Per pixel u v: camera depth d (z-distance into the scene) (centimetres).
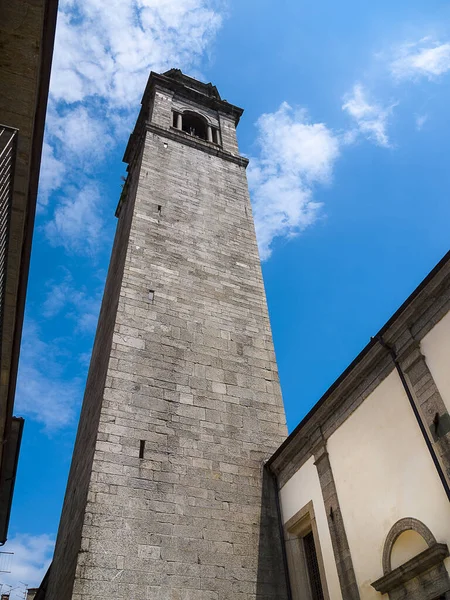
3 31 785
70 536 1428
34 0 754
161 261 2111
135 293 1925
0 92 818
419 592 1011
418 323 1216
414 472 1110
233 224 2514
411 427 1156
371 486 1224
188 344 1847
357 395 1367
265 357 1964
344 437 1370
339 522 1292
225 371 1831
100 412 1517
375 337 1304
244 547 1425
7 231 798
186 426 1606
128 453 1459
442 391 1095
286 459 1591
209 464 1554
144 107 3394
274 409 1805
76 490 1552
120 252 2394
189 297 2023
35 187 870
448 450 1034
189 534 1377
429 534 1025
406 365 1216
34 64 802
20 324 988
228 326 1998
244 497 1536
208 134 3288
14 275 929
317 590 1368
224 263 2270
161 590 1248
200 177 2712
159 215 2330
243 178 2883
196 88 3678
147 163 2612
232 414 1716
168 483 1450
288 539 1482
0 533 1809
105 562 1236
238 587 1342
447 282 1151
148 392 1631
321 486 1401
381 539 1147
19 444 1537
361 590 1164
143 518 1350
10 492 1680
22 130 828
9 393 1078
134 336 1772
